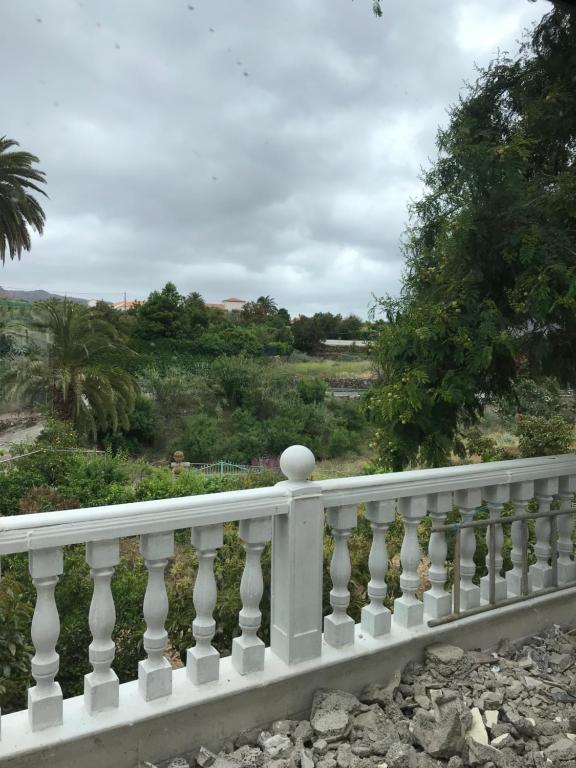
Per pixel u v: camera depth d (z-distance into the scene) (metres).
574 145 3.74
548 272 3.32
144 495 16.12
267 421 29.98
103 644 2.05
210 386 33.16
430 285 3.99
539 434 5.22
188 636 3.81
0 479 15.88
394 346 3.80
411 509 2.77
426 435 3.83
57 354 22.95
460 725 2.19
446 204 3.84
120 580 4.42
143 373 32.84
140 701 2.11
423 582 4.63
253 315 57.75
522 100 3.74
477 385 3.86
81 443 22.39
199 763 2.11
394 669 2.69
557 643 3.07
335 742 2.23
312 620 2.45
